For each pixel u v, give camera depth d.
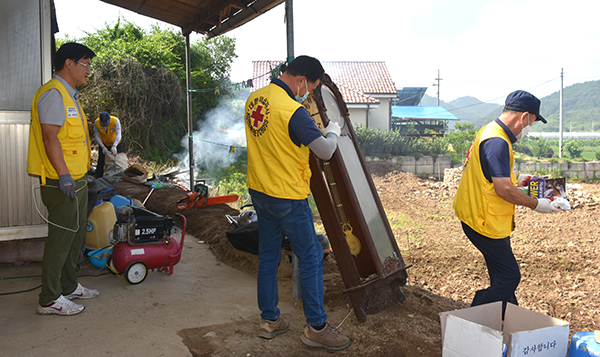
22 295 3.26
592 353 1.84
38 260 4.03
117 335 2.64
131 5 6.20
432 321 3.14
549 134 85.00
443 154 22.47
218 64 21.19
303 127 2.35
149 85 15.94
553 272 6.22
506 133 2.95
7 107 3.76
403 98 41.62
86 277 3.81
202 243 5.29
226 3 5.39
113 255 3.66
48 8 3.89
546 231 8.90
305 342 2.63
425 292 3.98
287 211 2.47
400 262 3.29
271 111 2.43
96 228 4.12
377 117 25.81
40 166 2.82
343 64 29.09
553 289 5.55
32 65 3.85
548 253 7.14
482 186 2.95
